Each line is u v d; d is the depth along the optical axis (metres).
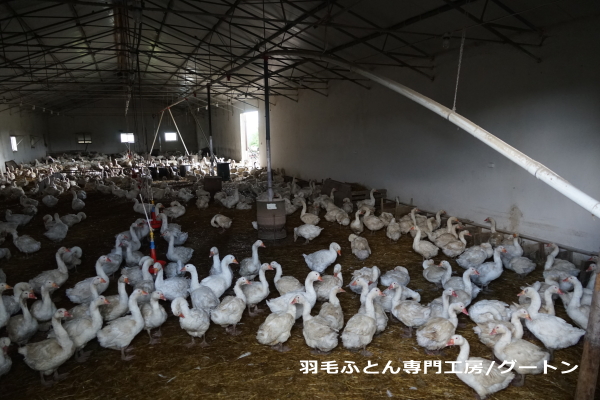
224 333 6.73
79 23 17.39
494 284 8.39
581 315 6.13
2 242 11.44
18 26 15.41
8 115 31.03
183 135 47.03
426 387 5.28
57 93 32.00
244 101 31.22
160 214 11.95
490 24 9.19
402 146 14.60
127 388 5.36
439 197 13.13
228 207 16.98
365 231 12.97
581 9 8.09
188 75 28.00
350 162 18.30
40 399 5.15
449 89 12.12
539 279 8.55
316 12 11.40
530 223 10.02
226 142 39.16
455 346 6.23
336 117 19.08
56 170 30.25
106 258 8.32
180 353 6.15
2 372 5.30
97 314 6.02
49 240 12.21
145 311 6.44
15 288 6.77
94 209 17.14
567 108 8.78
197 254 10.84
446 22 10.12
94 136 43.41
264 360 5.93
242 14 14.05
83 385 5.43
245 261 8.74
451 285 7.40
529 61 9.52
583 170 8.62
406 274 7.99
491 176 11.01
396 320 7.09
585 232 8.75
